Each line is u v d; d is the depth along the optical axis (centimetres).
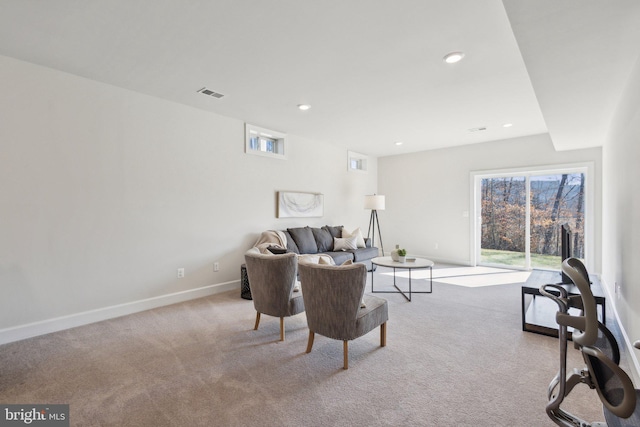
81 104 304
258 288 278
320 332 238
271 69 287
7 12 204
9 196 266
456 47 246
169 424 167
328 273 224
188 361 235
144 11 204
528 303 377
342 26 219
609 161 378
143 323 311
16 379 210
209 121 409
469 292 427
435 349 256
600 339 135
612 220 346
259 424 167
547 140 528
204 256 406
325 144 599
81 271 306
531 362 233
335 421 169
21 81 271
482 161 597
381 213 743
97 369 223
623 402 101
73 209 300
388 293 424
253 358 240
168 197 370
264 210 482
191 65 279
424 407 181
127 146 336
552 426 164
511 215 583
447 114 418
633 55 210
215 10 202
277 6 198
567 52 207
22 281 273
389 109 399
